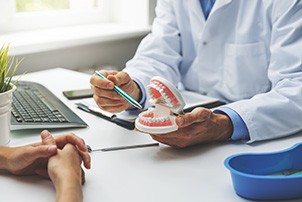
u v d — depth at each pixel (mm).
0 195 783
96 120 1159
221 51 1424
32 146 846
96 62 1973
